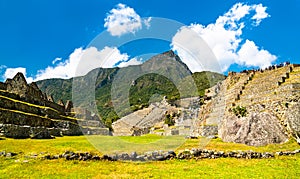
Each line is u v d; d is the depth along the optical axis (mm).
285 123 31188
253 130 29312
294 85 36875
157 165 18156
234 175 16469
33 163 17156
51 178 14922
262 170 17906
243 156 21312
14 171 15727
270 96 37688
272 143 27984
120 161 18453
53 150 20031
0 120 30891
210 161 19812
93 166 17359
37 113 42844
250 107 38531
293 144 27219
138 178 15281
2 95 40688
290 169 18531
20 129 28891
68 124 42719
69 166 17109
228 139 30141
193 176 15938
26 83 46656
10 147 20859
